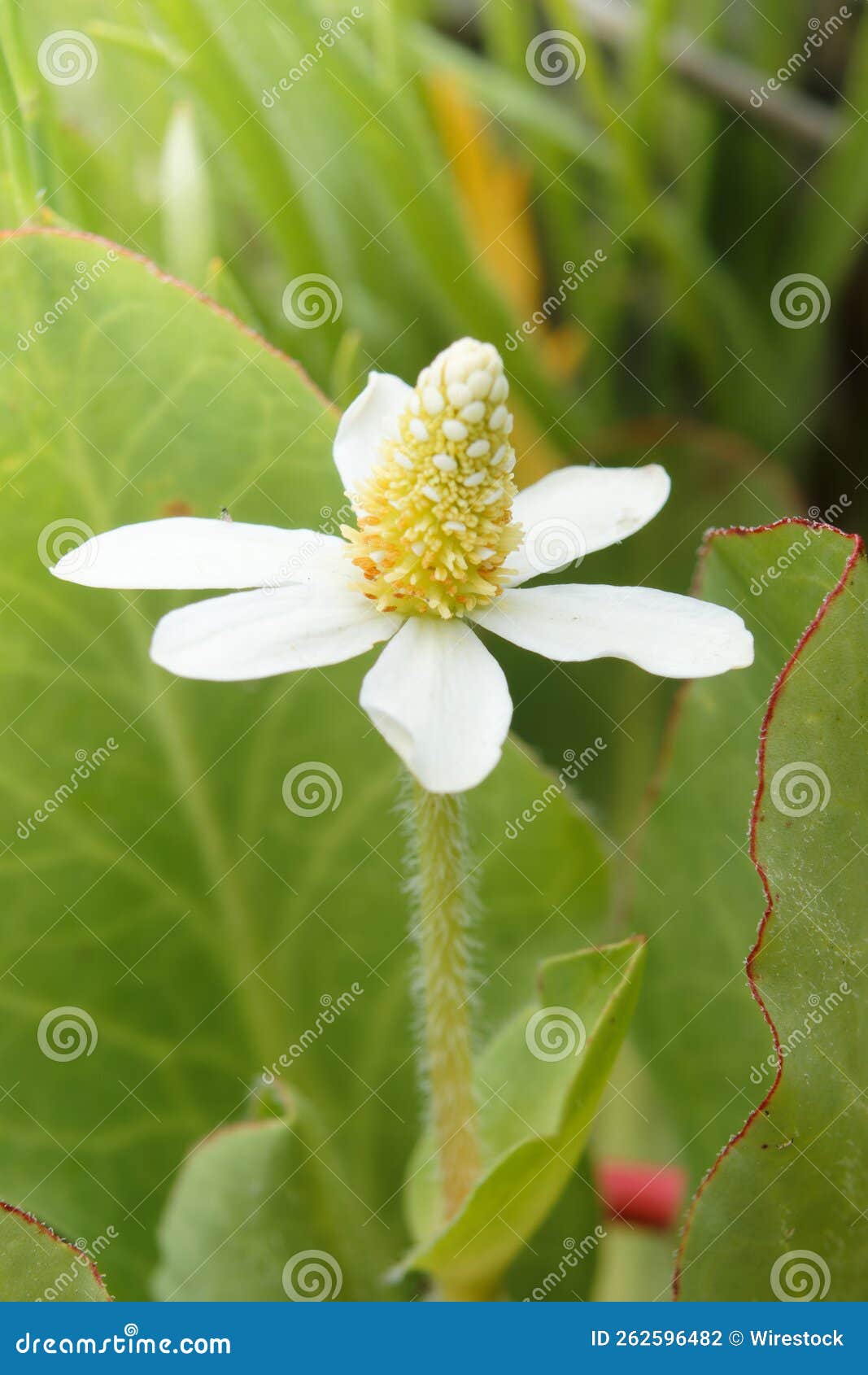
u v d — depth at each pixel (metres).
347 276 0.22
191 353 0.17
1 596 0.17
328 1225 0.16
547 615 0.16
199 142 0.22
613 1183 0.20
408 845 0.17
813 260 0.23
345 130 0.21
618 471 0.17
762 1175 0.16
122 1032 0.18
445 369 0.16
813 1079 0.16
